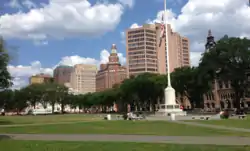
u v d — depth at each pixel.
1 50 44.84
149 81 112.81
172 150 19.91
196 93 109.94
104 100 161.88
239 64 81.50
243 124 40.97
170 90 80.06
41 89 156.00
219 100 175.50
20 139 28.50
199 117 62.44
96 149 21.25
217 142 23.53
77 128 39.94
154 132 33.06
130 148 21.19
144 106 139.88
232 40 81.94
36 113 164.25
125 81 126.50
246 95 98.94
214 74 88.50
